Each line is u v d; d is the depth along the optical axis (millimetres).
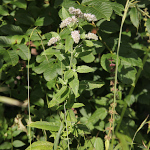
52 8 1907
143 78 2326
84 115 2125
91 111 2230
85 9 1534
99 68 2195
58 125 1508
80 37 1364
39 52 1949
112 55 1752
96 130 2137
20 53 1565
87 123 2006
